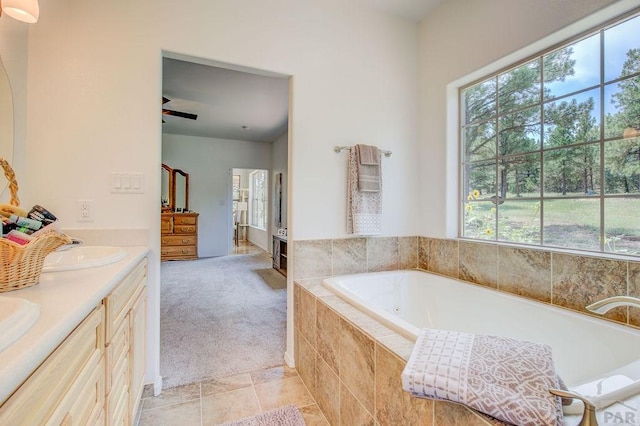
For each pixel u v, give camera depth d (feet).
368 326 4.24
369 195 7.48
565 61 5.48
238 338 8.09
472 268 6.86
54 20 5.30
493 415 2.41
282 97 12.87
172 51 5.90
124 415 3.91
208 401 5.52
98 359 2.87
